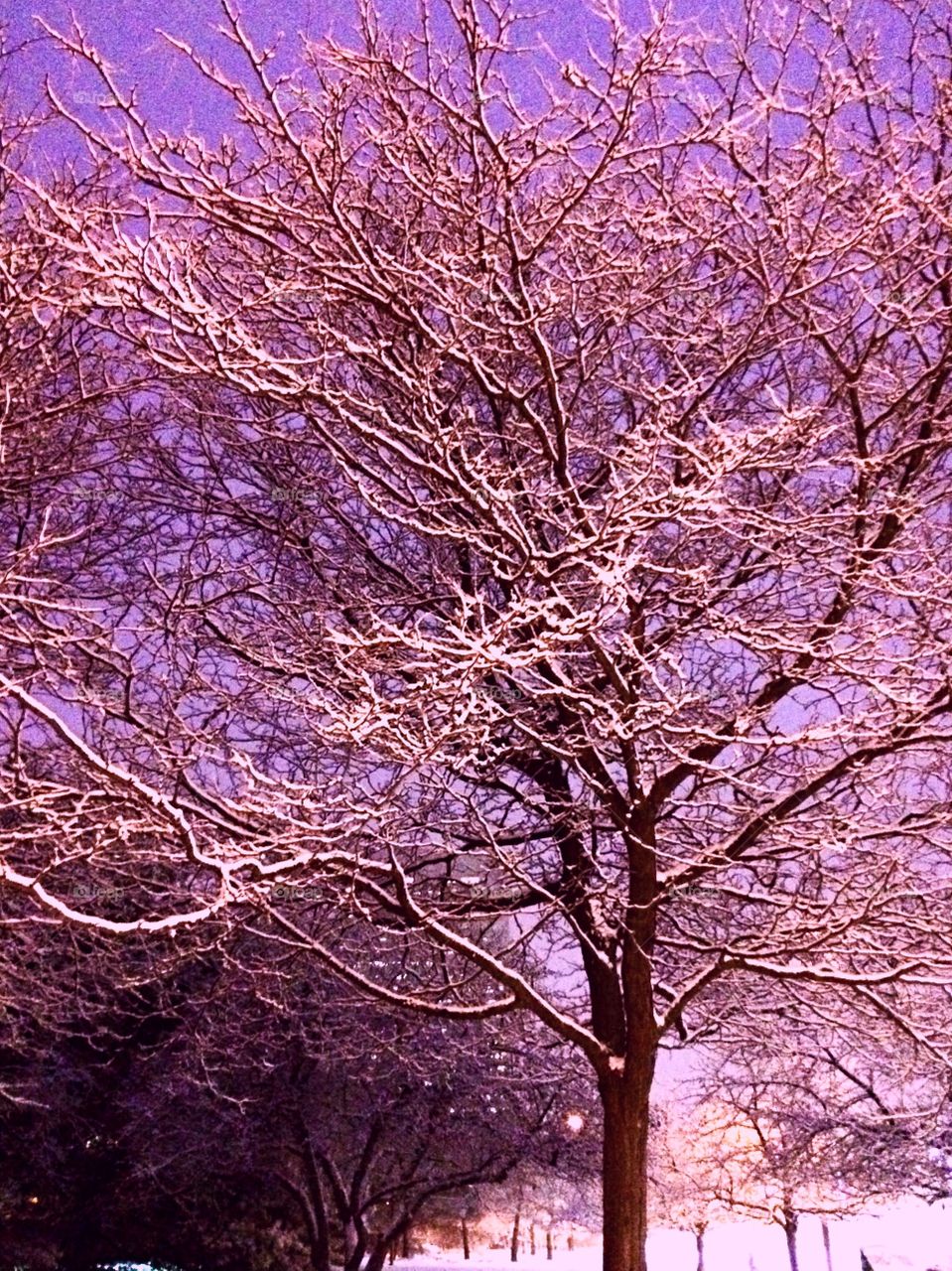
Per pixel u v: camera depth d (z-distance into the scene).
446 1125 14.77
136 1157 14.46
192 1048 11.28
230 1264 15.43
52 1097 13.75
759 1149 15.23
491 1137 15.18
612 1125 6.36
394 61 5.67
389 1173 17.41
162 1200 15.21
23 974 8.79
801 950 6.04
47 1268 14.13
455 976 9.49
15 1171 14.36
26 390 6.14
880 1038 7.91
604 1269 6.18
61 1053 14.22
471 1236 33.06
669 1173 18.67
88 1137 14.66
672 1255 32.88
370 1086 14.53
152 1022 14.33
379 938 8.77
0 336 5.49
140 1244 15.06
